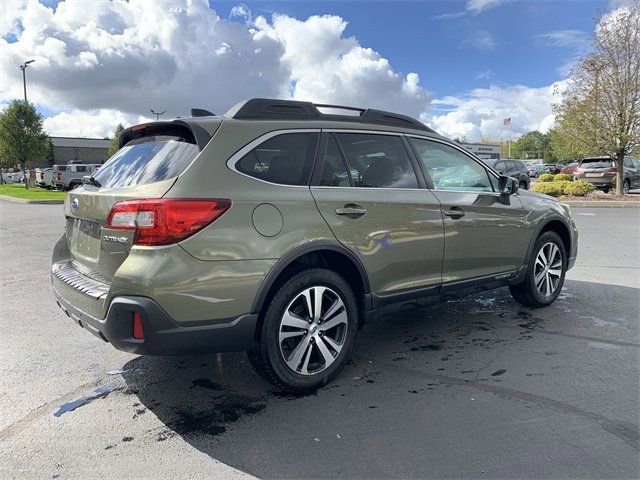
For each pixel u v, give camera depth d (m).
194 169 2.97
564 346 4.18
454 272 4.25
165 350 2.83
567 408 3.11
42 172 33.19
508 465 2.53
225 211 2.94
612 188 21.06
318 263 3.48
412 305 4.00
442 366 3.82
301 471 2.51
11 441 2.81
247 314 3.03
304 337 3.34
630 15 16.31
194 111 3.84
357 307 3.72
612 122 17.39
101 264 3.12
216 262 2.90
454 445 2.72
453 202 4.19
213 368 3.84
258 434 2.87
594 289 6.05
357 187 3.64
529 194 5.16
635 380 3.50
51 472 2.52
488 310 5.31
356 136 3.78
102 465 2.58
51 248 9.38
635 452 2.63
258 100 3.45
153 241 2.78
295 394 3.38
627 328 4.63
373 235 3.61
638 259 7.89
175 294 2.79
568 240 5.52
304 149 3.46
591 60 17.05
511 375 3.62
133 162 3.36
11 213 16.44
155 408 3.20
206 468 2.55
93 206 3.20
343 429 2.91
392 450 2.68
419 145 4.20
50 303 5.67
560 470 2.48
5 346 4.31
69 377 3.68
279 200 3.18
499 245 4.61
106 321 2.87
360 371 3.74
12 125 31.83
